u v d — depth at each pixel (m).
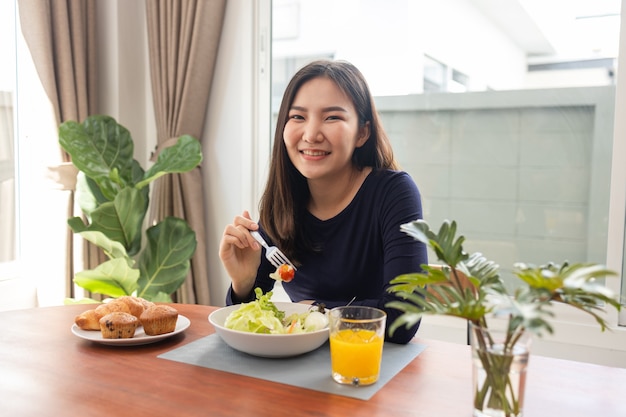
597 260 2.08
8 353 1.06
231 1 2.63
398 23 2.34
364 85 1.41
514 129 2.17
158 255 2.32
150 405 0.82
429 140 2.32
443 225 0.83
